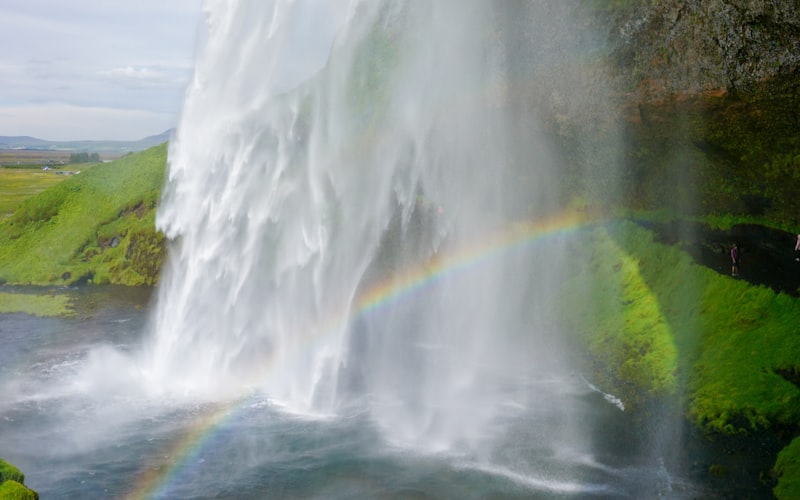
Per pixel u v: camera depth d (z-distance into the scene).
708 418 27.14
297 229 45.53
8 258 66.94
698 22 38.38
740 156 41.41
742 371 28.92
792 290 32.91
